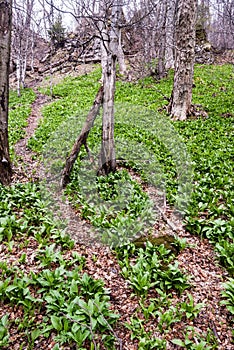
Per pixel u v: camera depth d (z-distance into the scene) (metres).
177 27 12.72
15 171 8.51
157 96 17.47
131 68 25.09
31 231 5.64
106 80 7.40
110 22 7.03
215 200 6.56
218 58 30.08
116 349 3.53
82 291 4.11
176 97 13.45
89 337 3.53
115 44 7.11
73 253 4.95
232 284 4.14
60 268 4.39
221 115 13.80
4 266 4.47
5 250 5.14
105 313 3.73
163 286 4.38
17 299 3.98
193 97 17.25
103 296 4.08
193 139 10.95
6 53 7.00
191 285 4.46
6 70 7.09
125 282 4.60
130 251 5.20
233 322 3.87
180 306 4.09
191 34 12.54
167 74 23.05
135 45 24.03
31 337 3.59
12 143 11.84
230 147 9.94
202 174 8.14
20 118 15.89
